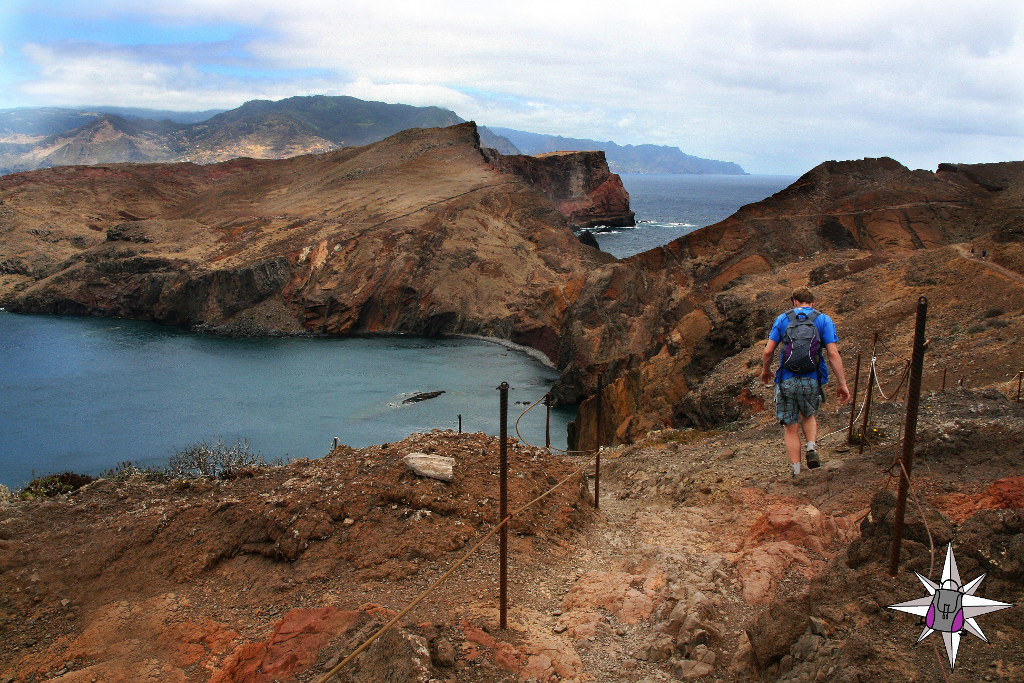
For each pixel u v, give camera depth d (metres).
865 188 65.88
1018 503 5.94
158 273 101.12
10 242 123.44
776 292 42.69
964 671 3.54
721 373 32.12
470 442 10.36
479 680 4.86
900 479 4.60
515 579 6.94
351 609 6.05
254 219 122.19
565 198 194.62
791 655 4.34
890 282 36.78
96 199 147.88
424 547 7.27
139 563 6.84
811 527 6.70
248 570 6.88
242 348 82.25
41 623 5.99
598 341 58.59
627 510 10.53
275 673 4.96
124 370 69.19
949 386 23.12
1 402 56.88
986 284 31.17
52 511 8.05
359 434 48.19
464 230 106.56
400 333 94.19
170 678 5.06
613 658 5.23
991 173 68.50
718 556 6.79
